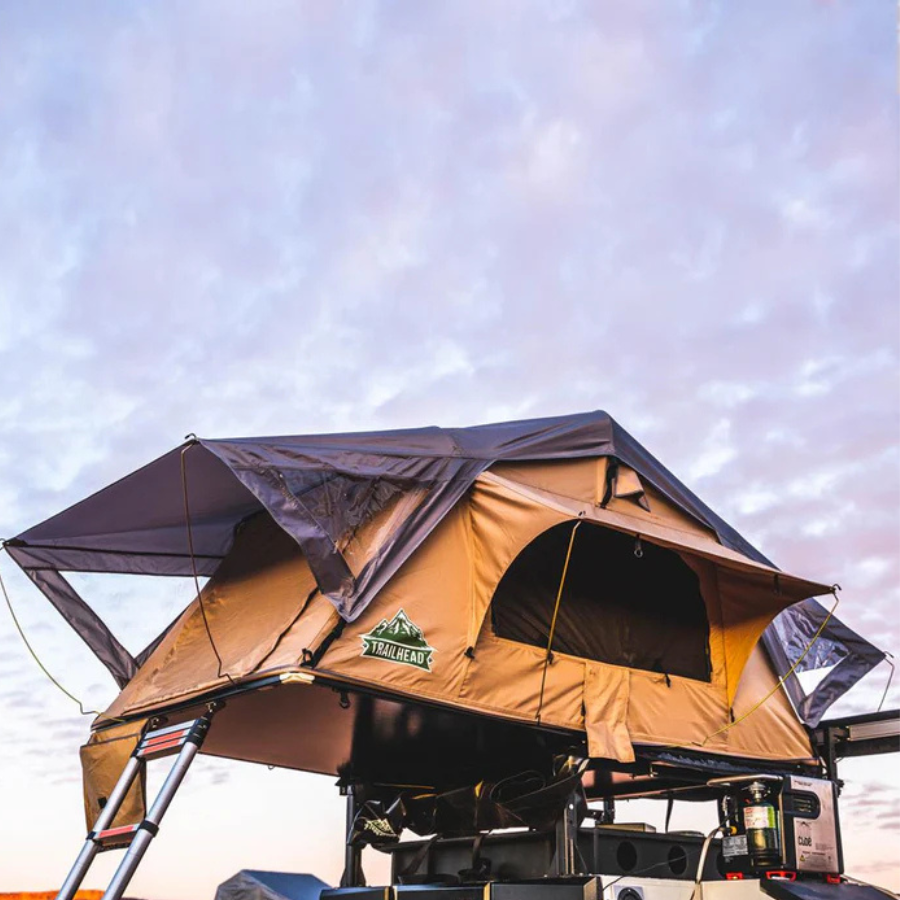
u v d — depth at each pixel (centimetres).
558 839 606
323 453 573
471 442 640
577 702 637
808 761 744
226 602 699
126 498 697
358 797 784
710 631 726
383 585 573
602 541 688
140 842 526
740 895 580
